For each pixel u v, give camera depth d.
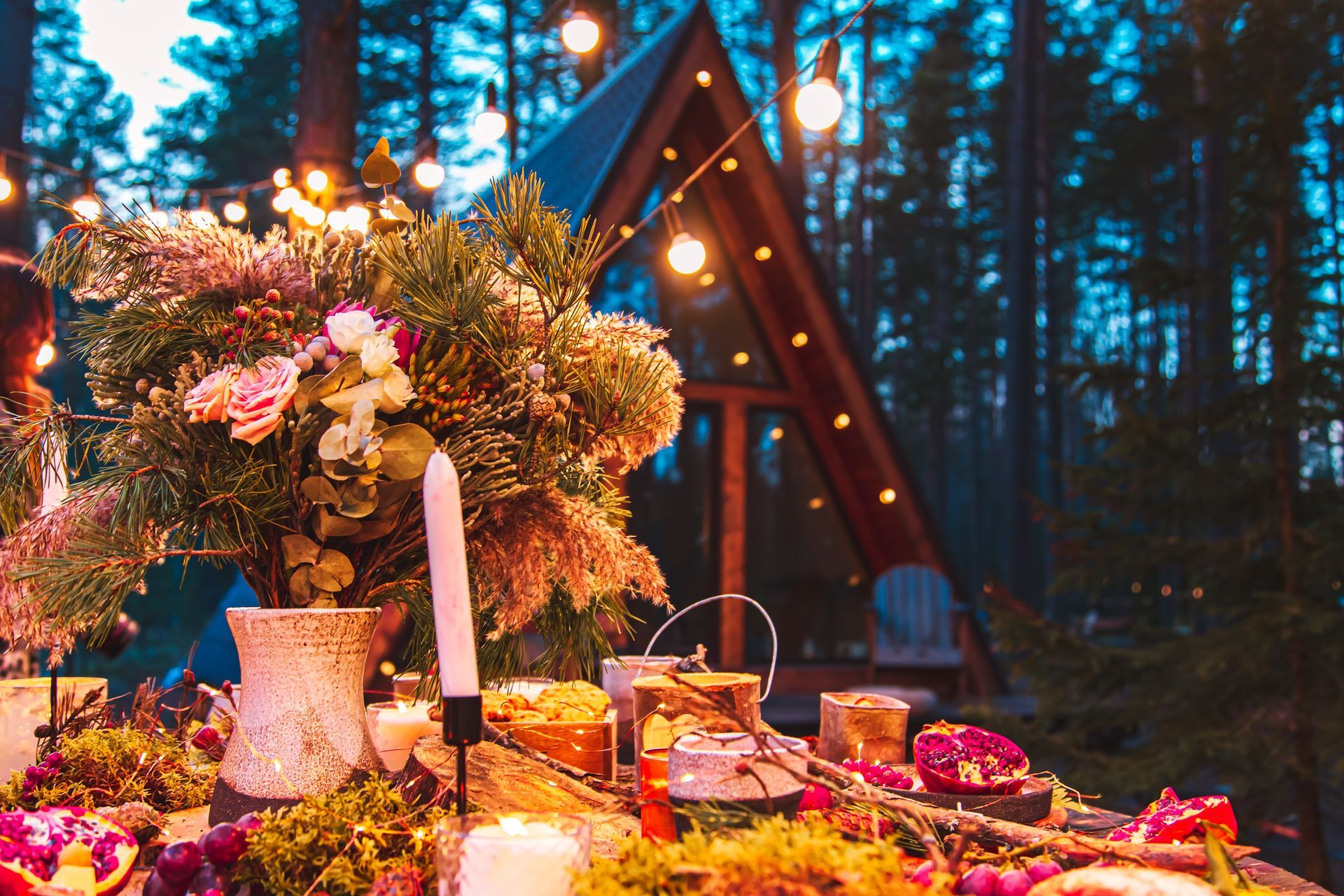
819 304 7.62
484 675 1.80
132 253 1.63
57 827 1.23
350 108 8.33
